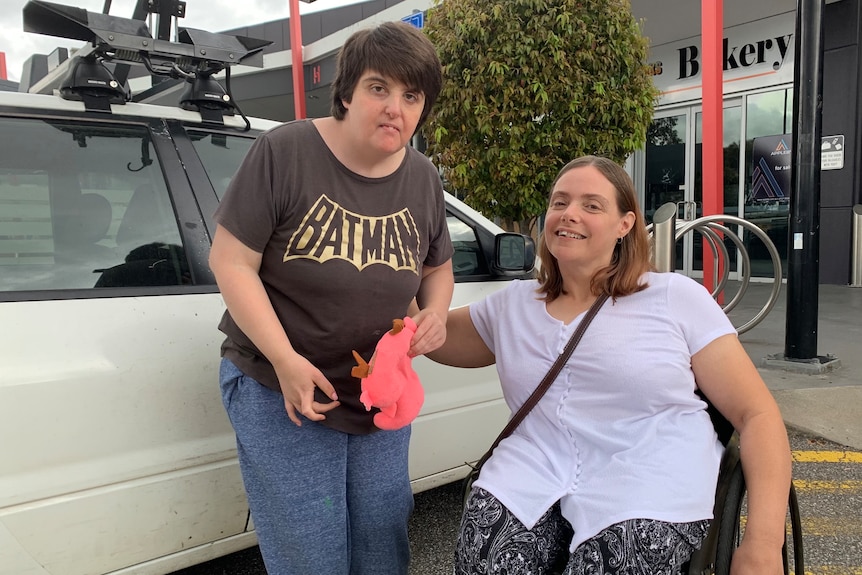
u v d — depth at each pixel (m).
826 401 4.17
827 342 5.73
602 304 1.75
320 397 1.62
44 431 1.67
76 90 2.04
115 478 1.78
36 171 1.89
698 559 1.49
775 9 9.12
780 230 9.60
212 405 1.96
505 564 1.55
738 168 9.97
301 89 12.13
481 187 5.19
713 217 5.24
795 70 4.75
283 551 1.64
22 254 1.80
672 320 1.69
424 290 1.89
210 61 2.21
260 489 1.63
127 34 2.03
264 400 1.60
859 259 9.03
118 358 1.79
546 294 1.89
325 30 15.98
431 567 2.53
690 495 1.50
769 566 1.43
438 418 2.48
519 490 1.63
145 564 1.87
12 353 1.65
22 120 1.92
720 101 6.37
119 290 1.88
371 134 1.47
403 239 1.64
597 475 1.60
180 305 1.94
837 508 2.95
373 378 1.49
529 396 1.80
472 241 2.80
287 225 1.52
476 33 4.83
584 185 1.76
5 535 1.63
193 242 2.04
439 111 5.18
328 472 1.64
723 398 1.67
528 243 2.69
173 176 2.10
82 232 1.91
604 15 4.82
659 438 1.61
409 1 9.72
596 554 1.48
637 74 5.14
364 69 1.44
